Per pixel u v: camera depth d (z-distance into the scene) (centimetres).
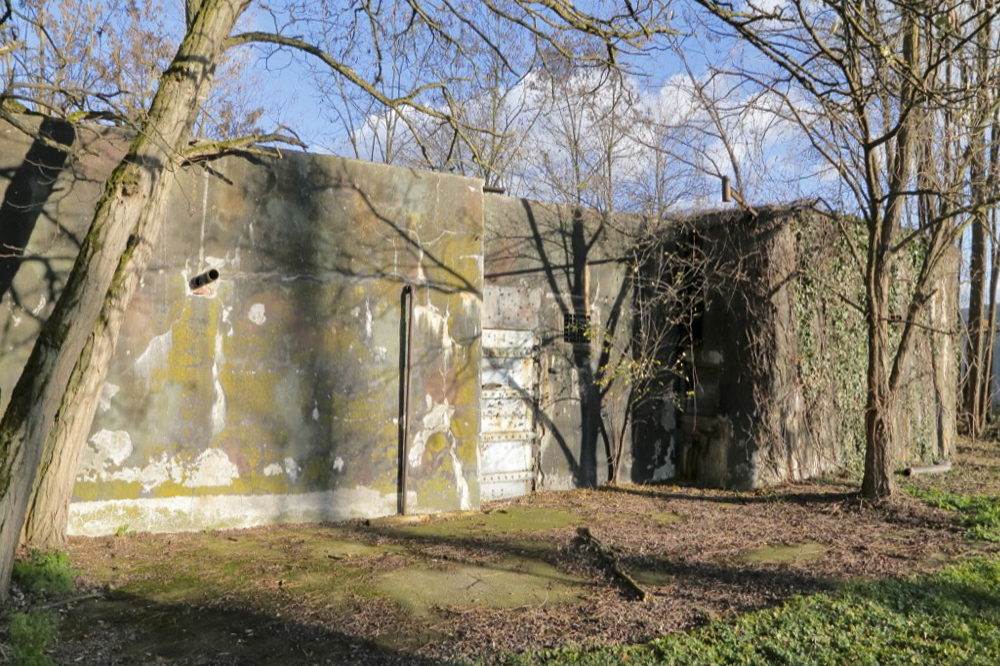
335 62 827
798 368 1184
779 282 1160
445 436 971
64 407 687
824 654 486
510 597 628
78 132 791
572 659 479
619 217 1230
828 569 702
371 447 926
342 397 912
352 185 930
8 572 579
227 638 530
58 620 555
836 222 1121
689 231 1250
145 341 816
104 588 631
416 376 956
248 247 870
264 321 874
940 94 798
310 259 902
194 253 844
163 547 760
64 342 600
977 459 1438
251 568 698
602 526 901
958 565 707
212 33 712
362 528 873
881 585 637
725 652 489
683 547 795
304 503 885
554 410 1151
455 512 969
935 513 934
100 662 485
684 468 1252
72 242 785
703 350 1230
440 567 716
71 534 772
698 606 598
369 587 650
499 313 1105
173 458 824
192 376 837
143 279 818
